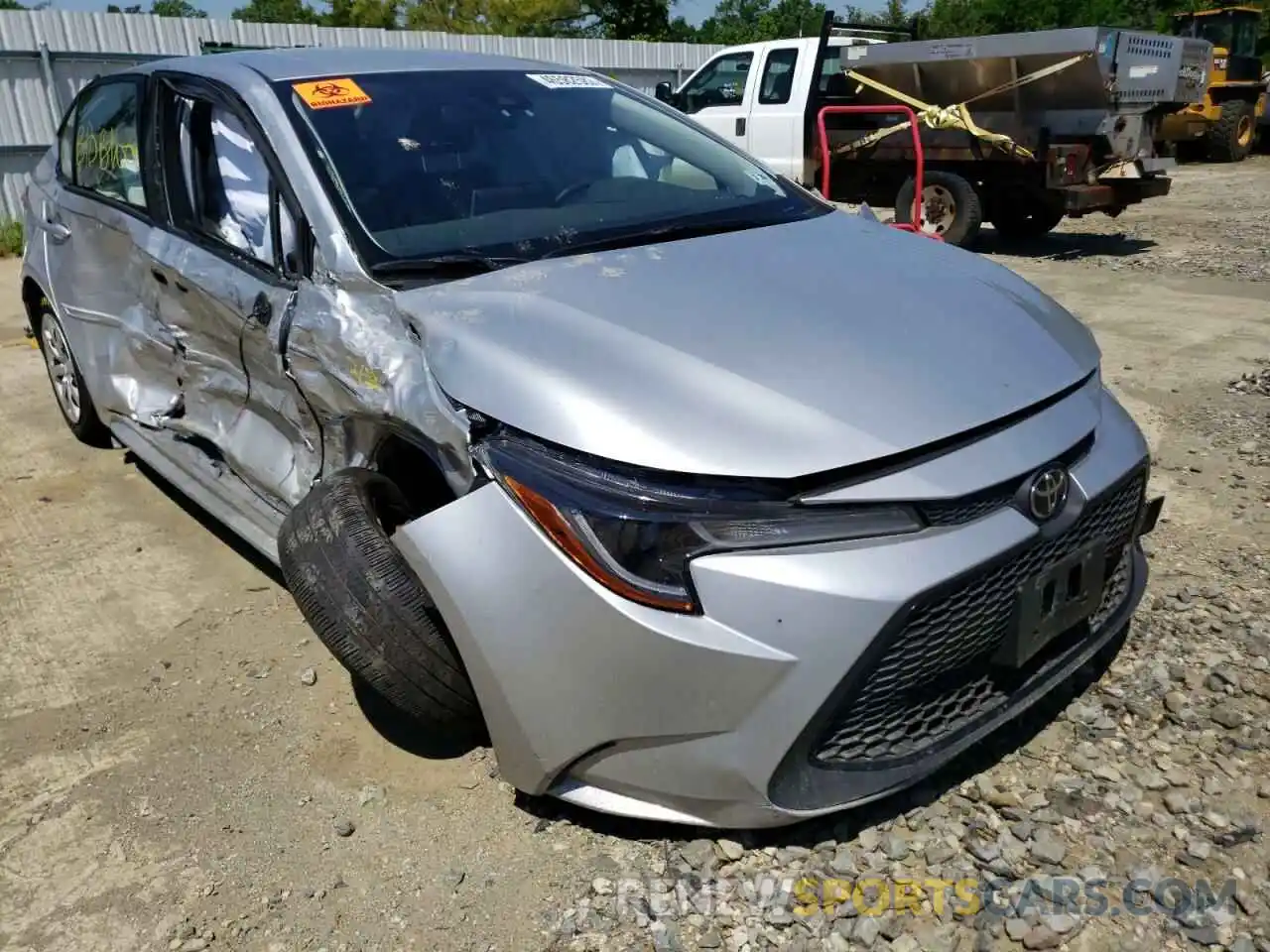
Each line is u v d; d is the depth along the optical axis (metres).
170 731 2.92
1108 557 2.60
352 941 2.21
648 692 2.08
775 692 2.04
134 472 4.72
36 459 4.92
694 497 2.05
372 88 3.29
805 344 2.36
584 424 2.14
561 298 2.53
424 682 2.42
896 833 2.40
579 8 32.44
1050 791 2.50
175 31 13.55
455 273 2.73
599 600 2.07
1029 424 2.32
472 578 2.19
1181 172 16.58
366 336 2.62
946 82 10.10
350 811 2.57
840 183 11.23
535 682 2.17
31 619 3.54
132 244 3.78
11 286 9.32
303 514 2.57
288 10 33.88
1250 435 4.70
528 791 2.32
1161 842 2.34
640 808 2.22
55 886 2.40
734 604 2.03
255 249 3.15
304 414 2.98
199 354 3.49
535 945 2.17
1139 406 5.18
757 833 2.39
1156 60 9.64
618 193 3.26
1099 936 2.12
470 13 31.86
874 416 2.16
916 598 2.04
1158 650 3.03
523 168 3.22
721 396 2.18
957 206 10.07
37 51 12.30
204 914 2.29
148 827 2.56
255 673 3.15
